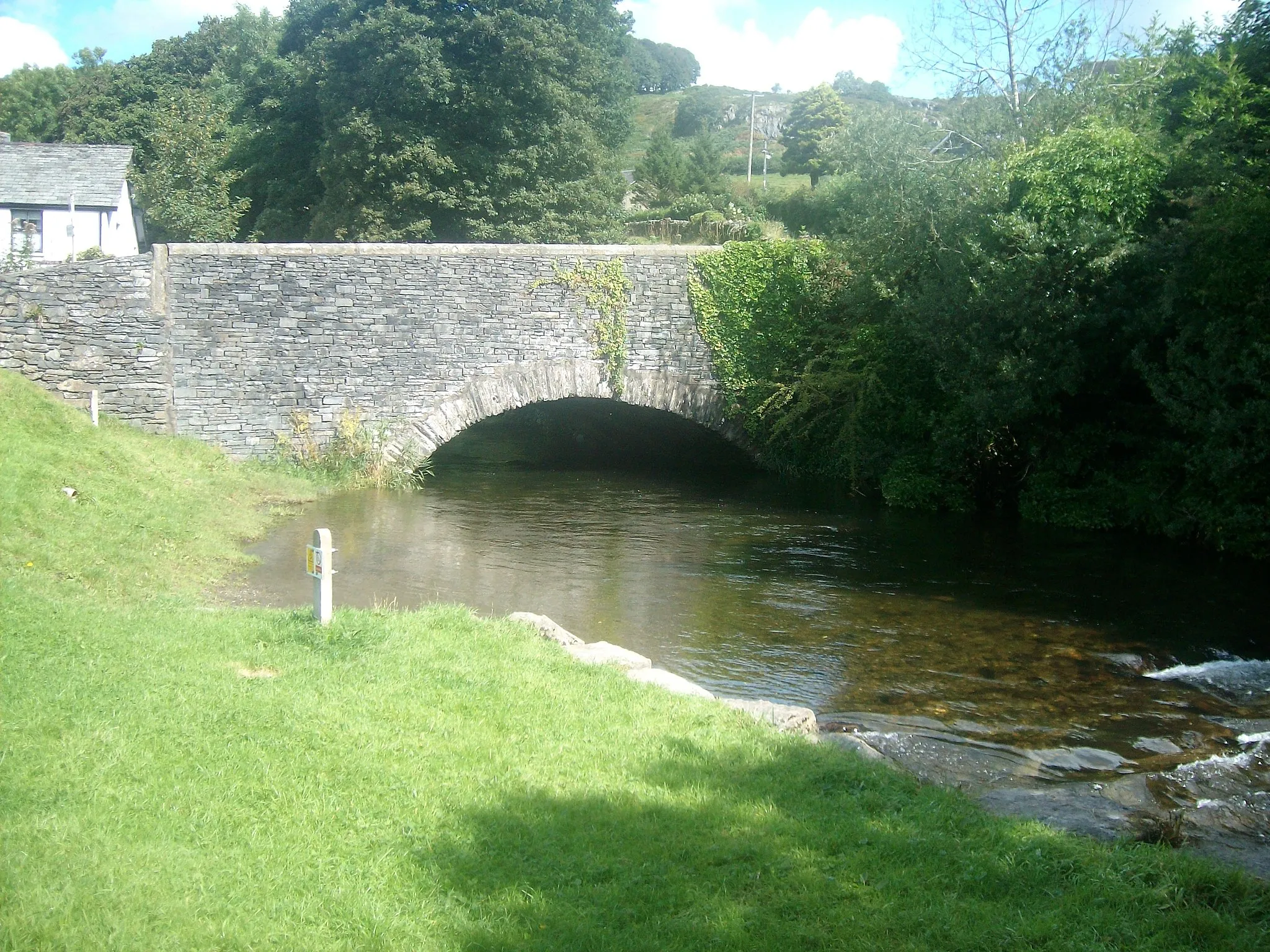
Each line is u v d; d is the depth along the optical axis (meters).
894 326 18.84
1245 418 13.57
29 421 12.91
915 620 10.97
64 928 3.56
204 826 4.45
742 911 4.08
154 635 7.03
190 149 30.62
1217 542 14.45
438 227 27.56
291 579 11.40
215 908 3.82
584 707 6.46
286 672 6.58
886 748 7.15
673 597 11.67
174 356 16.80
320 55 30.44
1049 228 15.54
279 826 4.53
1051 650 10.02
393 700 6.20
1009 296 15.56
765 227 26.59
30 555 9.09
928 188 18.14
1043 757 7.22
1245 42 16.89
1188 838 5.73
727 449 22.39
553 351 18.70
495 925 3.90
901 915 4.12
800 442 20.66
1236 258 13.55
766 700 8.22
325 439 17.67
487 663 7.19
